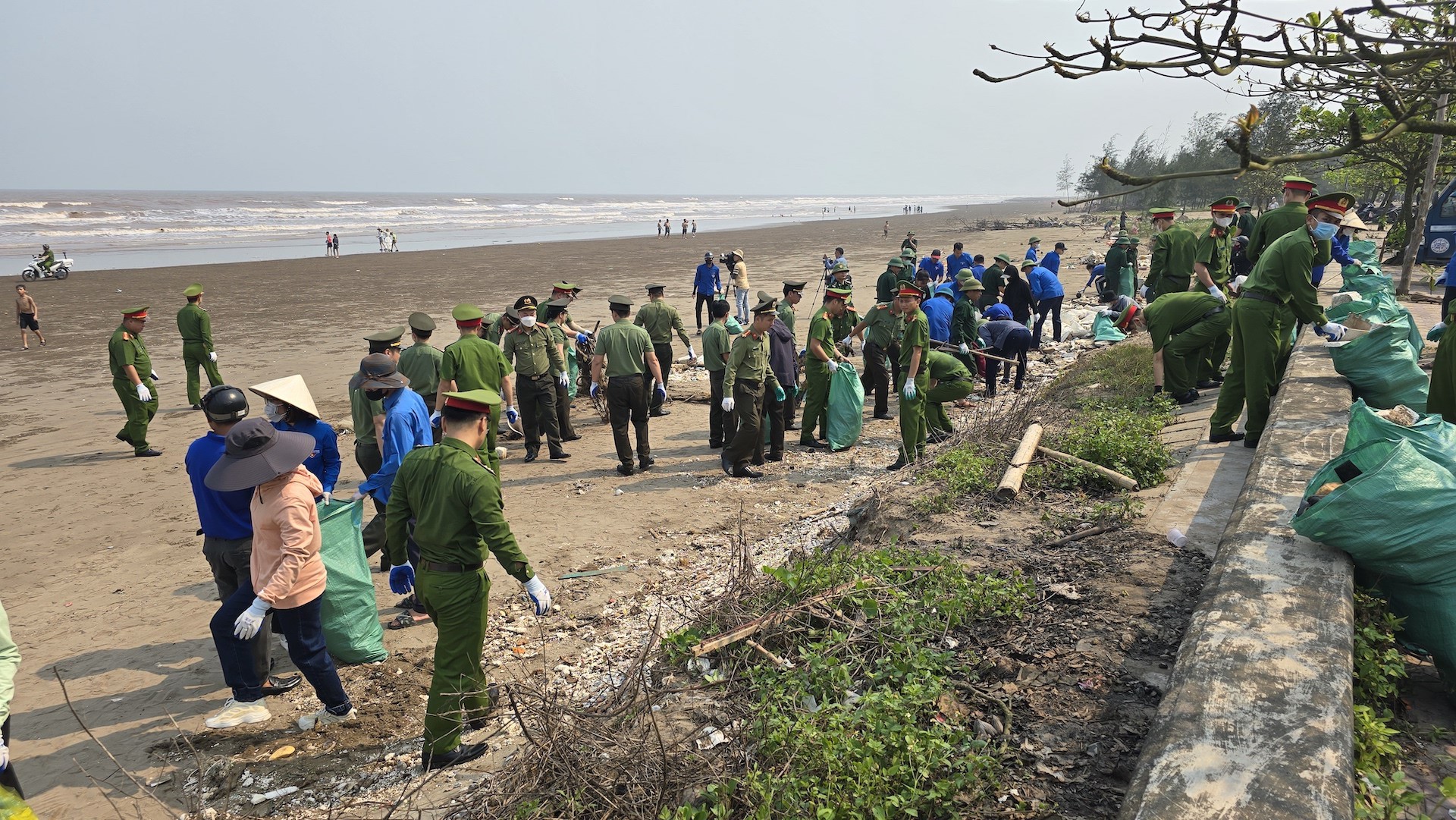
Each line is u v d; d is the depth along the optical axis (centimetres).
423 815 381
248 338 1928
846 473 915
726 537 736
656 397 949
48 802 419
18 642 583
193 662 554
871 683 400
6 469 1004
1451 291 908
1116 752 330
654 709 408
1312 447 502
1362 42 215
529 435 989
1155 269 1186
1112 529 543
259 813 404
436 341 1906
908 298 853
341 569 529
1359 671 322
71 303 2598
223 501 482
